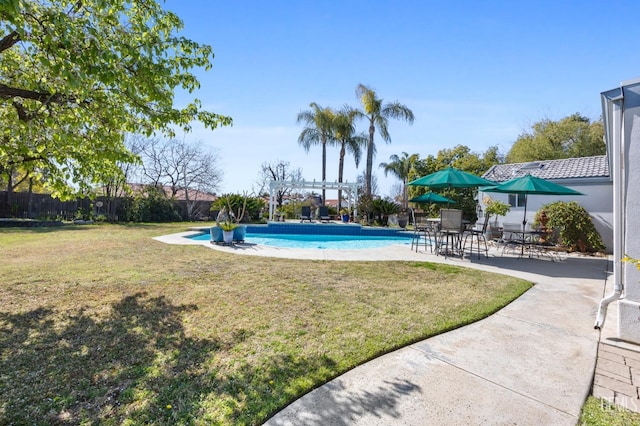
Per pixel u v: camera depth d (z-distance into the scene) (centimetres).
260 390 253
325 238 1655
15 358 290
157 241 1082
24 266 652
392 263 793
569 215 1148
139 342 328
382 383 269
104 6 356
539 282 635
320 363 297
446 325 395
